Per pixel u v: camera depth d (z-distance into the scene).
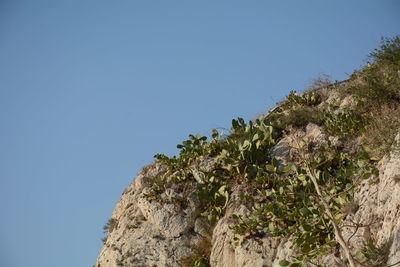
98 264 16.19
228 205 15.02
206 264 14.56
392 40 16.20
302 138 15.54
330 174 13.86
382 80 15.42
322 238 12.09
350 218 12.02
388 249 10.30
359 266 10.60
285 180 14.43
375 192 12.00
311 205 12.72
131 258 15.33
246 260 13.25
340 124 15.04
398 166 11.55
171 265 14.84
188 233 15.35
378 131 13.56
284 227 13.34
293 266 11.70
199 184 15.80
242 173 15.52
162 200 16.08
